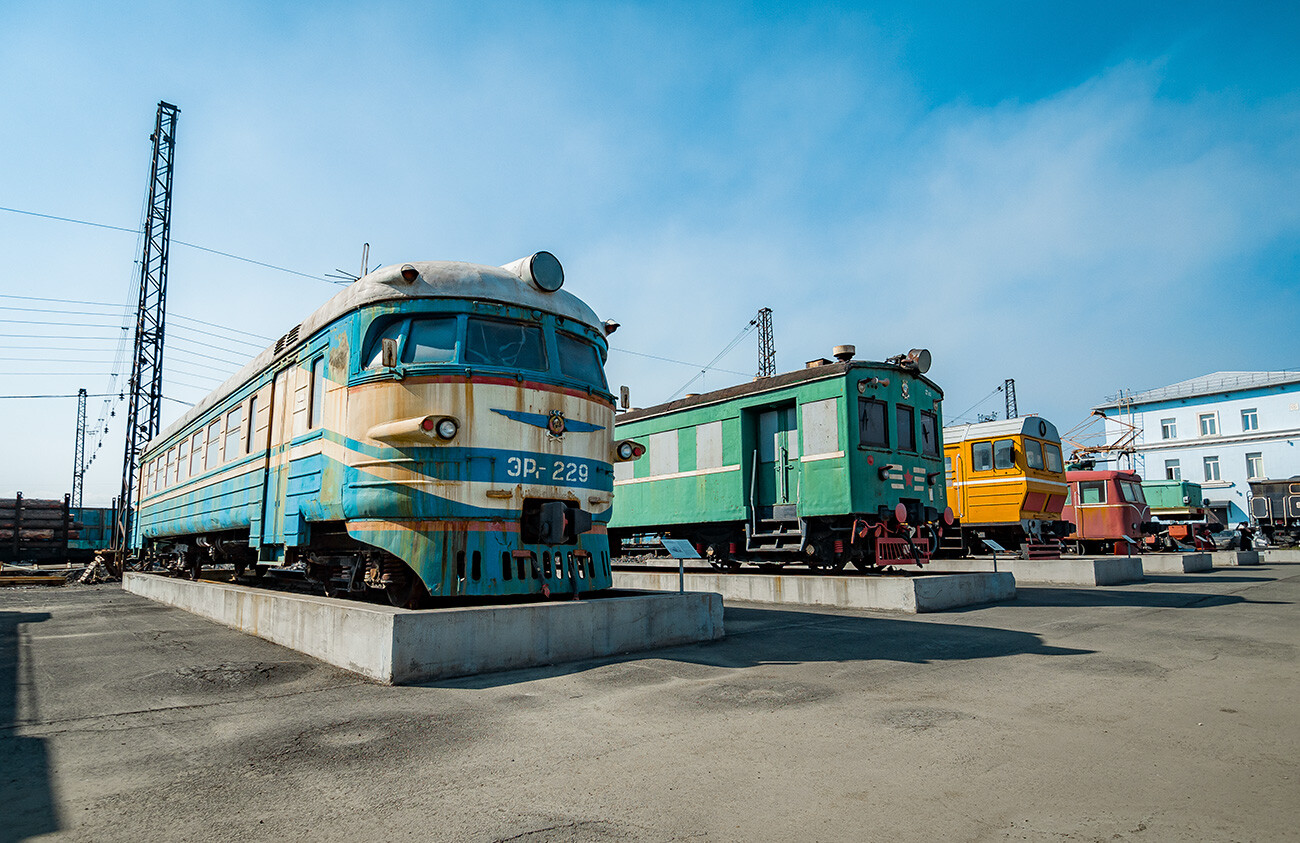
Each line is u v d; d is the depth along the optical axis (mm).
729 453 14031
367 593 8055
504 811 3180
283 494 8789
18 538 33469
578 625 6473
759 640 7512
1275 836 2828
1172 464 44125
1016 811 3107
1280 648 6734
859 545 12109
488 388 6980
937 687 5344
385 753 3969
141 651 7379
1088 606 10305
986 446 18750
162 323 27391
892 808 3156
